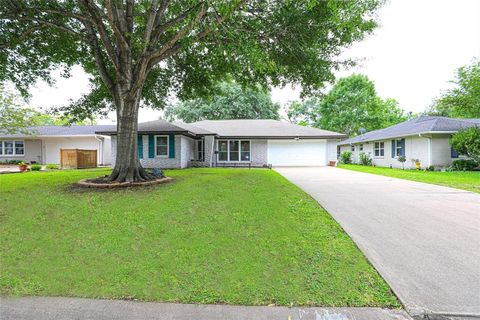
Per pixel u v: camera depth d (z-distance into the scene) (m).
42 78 9.81
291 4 6.29
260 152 19.08
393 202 6.59
